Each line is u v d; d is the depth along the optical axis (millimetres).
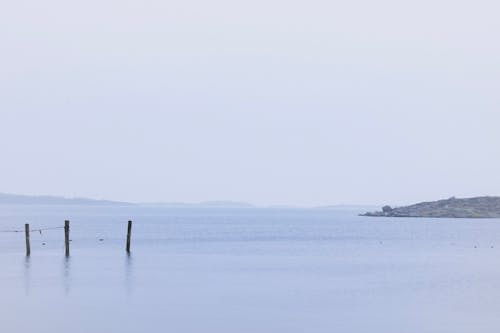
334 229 186625
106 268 68500
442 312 44312
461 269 71312
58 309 44406
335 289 54406
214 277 61719
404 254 92625
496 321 41344
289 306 46094
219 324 40094
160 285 55812
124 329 38719
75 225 194625
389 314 43469
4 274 62531
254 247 105125
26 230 78688
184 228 183375
